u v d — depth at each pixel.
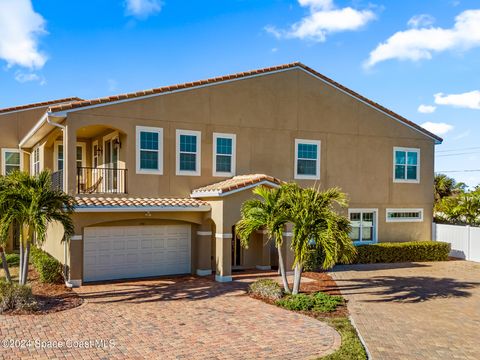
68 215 14.42
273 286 14.34
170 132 18.84
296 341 10.04
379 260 22.47
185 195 19.09
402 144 24.34
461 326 11.79
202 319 11.70
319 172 22.11
